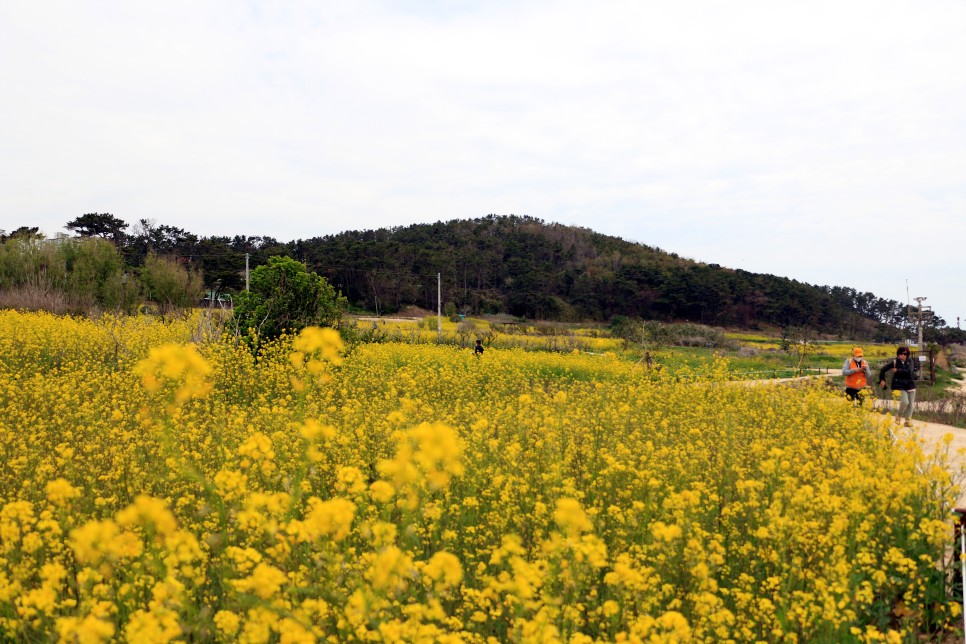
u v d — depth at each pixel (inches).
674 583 172.9
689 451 294.5
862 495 219.3
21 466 239.8
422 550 175.9
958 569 193.8
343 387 503.5
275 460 248.1
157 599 119.5
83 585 130.4
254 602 117.6
